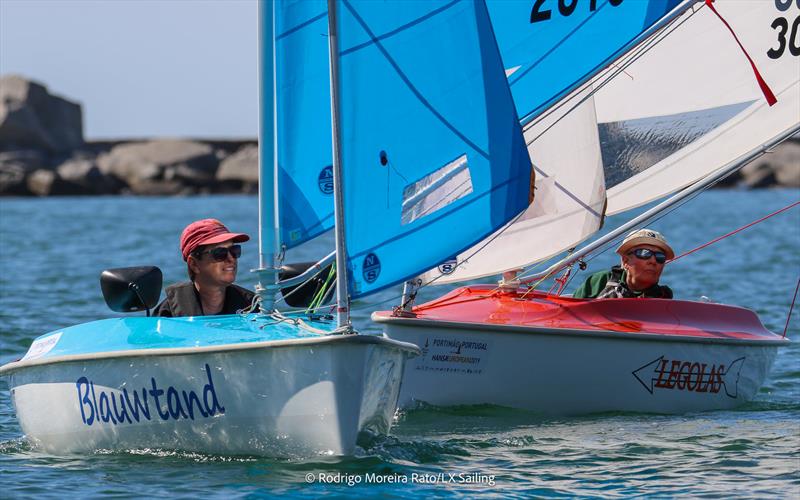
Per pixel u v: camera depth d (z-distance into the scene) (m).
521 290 37.81
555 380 34.53
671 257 37.47
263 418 26.41
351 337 25.27
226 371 26.48
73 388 28.44
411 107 26.42
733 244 102.69
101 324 28.86
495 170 26.92
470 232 26.73
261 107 28.19
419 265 26.38
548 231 37.31
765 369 37.91
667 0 37.28
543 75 37.12
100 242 109.88
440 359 34.00
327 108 28.11
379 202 26.16
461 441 30.36
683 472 27.16
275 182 28.14
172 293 29.22
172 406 27.17
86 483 25.56
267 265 28.08
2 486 25.41
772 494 25.14
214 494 24.53
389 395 27.33
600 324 35.00
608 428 32.59
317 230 28.17
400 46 26.39
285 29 27.95
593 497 24.88
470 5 26.84
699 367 35.84
